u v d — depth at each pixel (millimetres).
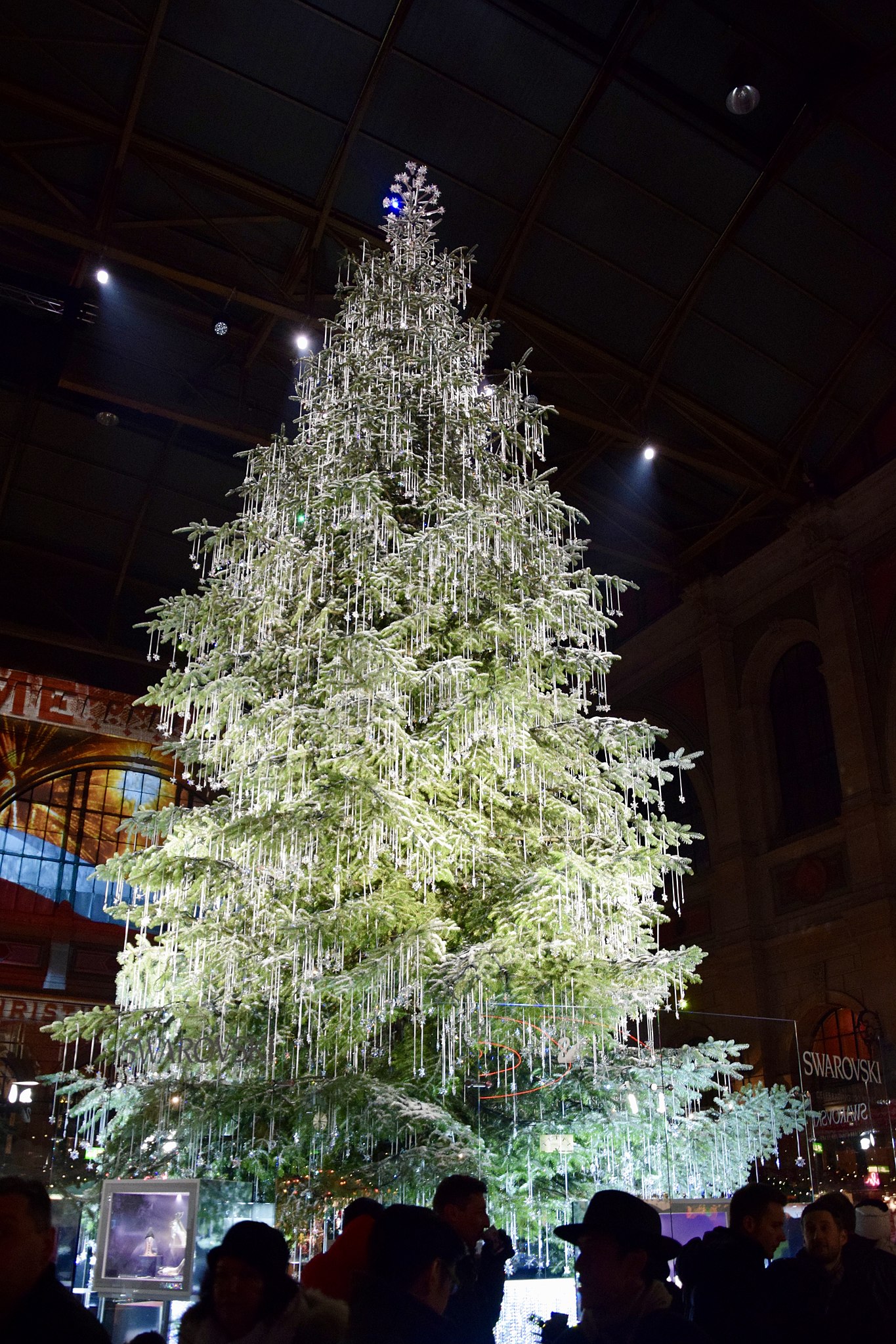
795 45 18188
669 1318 2891
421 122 19156
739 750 24609
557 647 11094
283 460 11492
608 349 22703
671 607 27266
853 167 19656
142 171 19609
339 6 17359
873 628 22328
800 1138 11844
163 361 23375
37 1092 20047
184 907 9625
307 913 9086
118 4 17125
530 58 18312
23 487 25625
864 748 21531
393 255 12875
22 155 18984
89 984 26172
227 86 18344
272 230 20672
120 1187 6484
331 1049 9469
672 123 19203
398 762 9664
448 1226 2967
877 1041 19625
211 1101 8664
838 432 23734
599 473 26266
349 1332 2693
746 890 23234
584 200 20406
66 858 27031
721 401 23344
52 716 26984
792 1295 4508
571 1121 9117
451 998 8727
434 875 9391
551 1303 6762
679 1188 9469
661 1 17156
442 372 11477
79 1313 2680
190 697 10055
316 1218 8453
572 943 9008
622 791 12992
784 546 24359
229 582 11078
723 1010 22984
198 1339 3326
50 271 21391
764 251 20984
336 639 9828
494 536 10430
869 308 21797
